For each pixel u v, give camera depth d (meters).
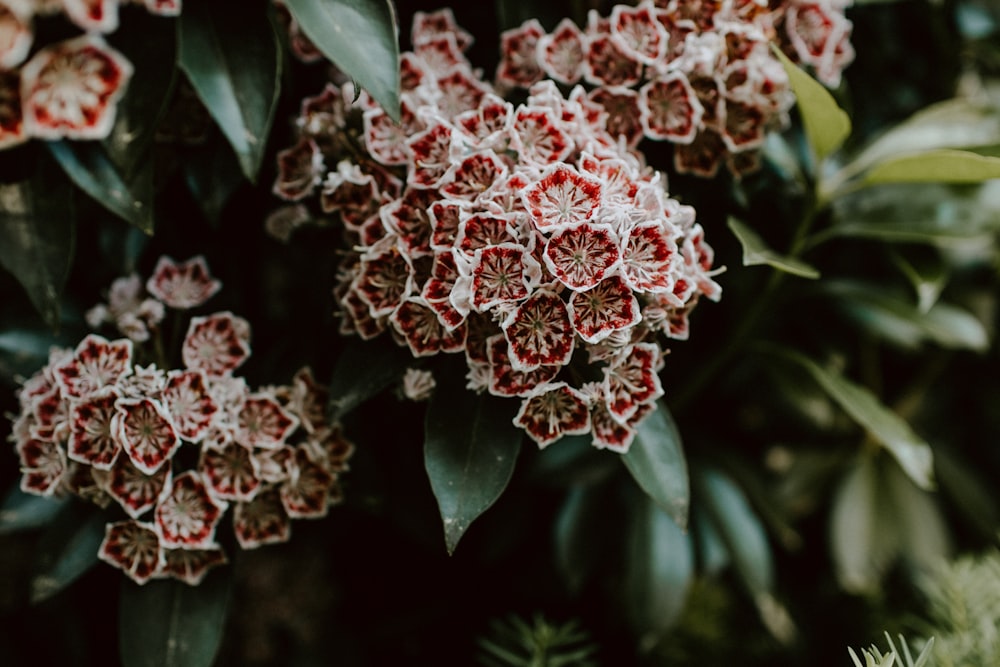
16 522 0.42
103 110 0.35
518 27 0.45
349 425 0.45
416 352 0.39
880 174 0.44
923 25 0.54
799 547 0.58
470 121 0.40
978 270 0.56
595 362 0.39
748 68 0.42
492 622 0.44
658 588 0.48
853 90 0.54
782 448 0.56
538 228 0.36
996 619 0.39
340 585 0.54
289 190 0.42
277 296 0.49
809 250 0.51
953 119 0.49
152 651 0.41
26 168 0.38
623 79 0.42
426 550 0.52
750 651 0.53
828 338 0.54
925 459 0.45
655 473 0.40
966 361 0.58
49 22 0.35
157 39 0.38
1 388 0.46
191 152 0.43
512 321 0.37
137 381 0.39
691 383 0.50
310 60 0.44
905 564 0.55
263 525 0.42
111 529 0.40
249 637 0.52
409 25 0.47
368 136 0.40
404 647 0.53
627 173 0.38
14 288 0.43
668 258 0.37
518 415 0.38
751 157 0.44
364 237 0.40
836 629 0.54
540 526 0.52
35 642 0.49
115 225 0.45
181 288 0.43
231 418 0.40
